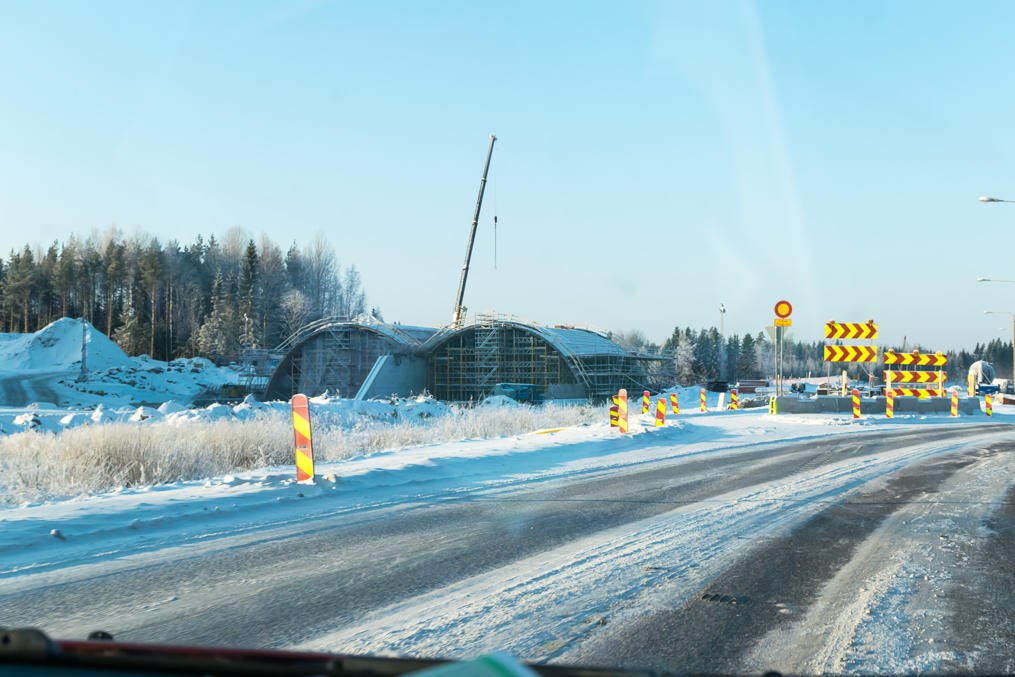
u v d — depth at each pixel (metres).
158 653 2.04
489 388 74.81
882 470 15.63
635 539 8.80
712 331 160.00
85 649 2.09
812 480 14.09
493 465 16.19
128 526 9.23
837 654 5.06
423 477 14.17
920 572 7.34
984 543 8.66
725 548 8.34
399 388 73.94
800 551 8.21
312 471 12.62
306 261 134.00
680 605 6.19
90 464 13.98
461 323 77.12
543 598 6.35
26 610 5.98
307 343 80.75
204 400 76.81
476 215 94.94
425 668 2.03
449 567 7.45
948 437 24.52
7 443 16.91
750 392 74.12
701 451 19.55
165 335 123.69
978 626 5.68
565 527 9.51
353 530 9.28
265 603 6.17
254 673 2.01
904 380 35.19
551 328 76.44
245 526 9.48
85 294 127.38
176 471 14.98
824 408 34.16
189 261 140.00
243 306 117.69
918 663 4.90
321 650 5.05
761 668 4.79
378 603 6.18
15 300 125.06
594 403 66.19
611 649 5.12
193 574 7.14
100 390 77.31
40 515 9.63
